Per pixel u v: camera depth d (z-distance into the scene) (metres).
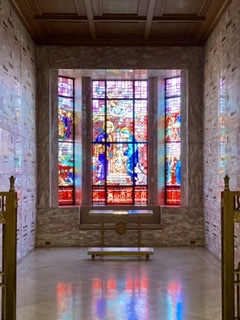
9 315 5.06
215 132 10.37
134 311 6.19
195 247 11.73
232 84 8.64
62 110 12.82
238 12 8.20
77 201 12.89
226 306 4.98
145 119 13.40
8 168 8.45
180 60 12.02
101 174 13.27
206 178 11.49
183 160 12.20
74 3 9.56
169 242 11.91
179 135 12.76
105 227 11.79
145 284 7.73
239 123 8.11
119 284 7.72
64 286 7.58
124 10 9.98
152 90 12.93
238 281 5.02
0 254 7.58
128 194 13.26
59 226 11.88
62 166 12.76
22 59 10.01
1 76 7.94
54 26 10.96
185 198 12.14
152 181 12.81
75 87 13.09
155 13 10.13
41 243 11.82
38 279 8.11
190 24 10.82
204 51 11.83
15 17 9.29
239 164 8.07
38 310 6.23
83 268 9.07
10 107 8.68
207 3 9.45
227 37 9.09
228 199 5.02
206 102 11.50
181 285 7.66
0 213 5.09
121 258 10.19
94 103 13.36
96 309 6.28
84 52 11.98
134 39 11.88
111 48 12.01
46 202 11.88
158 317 5.93
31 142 11.09
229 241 5.00
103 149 13.30
